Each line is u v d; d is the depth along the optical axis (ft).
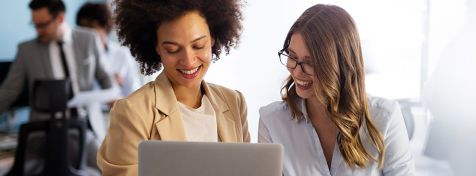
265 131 4.40
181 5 3.08
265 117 4.36
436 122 8.37
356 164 3.89
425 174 9.67
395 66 12.60
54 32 9.19
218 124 3.73
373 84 12.63
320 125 4.16
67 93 8.85
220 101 3.91
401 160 3.95
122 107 3.06
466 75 7.36
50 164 8.34
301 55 3.73
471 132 7.80
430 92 8.17
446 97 7.77
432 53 12.25
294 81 3.98
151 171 2.52
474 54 7.20
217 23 3.59
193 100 3.67
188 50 3.15
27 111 9.09
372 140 3.84
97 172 9.21
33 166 8.20
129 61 10.60
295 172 4.11
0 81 9.16
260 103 14.30
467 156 7.90
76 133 8.79
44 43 9.16
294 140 4.17
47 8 9.04
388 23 12.58
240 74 14.51
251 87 14.43
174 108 3.33
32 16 9.12
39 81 8.63
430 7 12.16
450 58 7.55
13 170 8.07
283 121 4.26
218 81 14.69
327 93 3.67
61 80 8.72
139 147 2.51
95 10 9.59
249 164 2.52
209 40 3.37
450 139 8.16
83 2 9.61
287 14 13.70
